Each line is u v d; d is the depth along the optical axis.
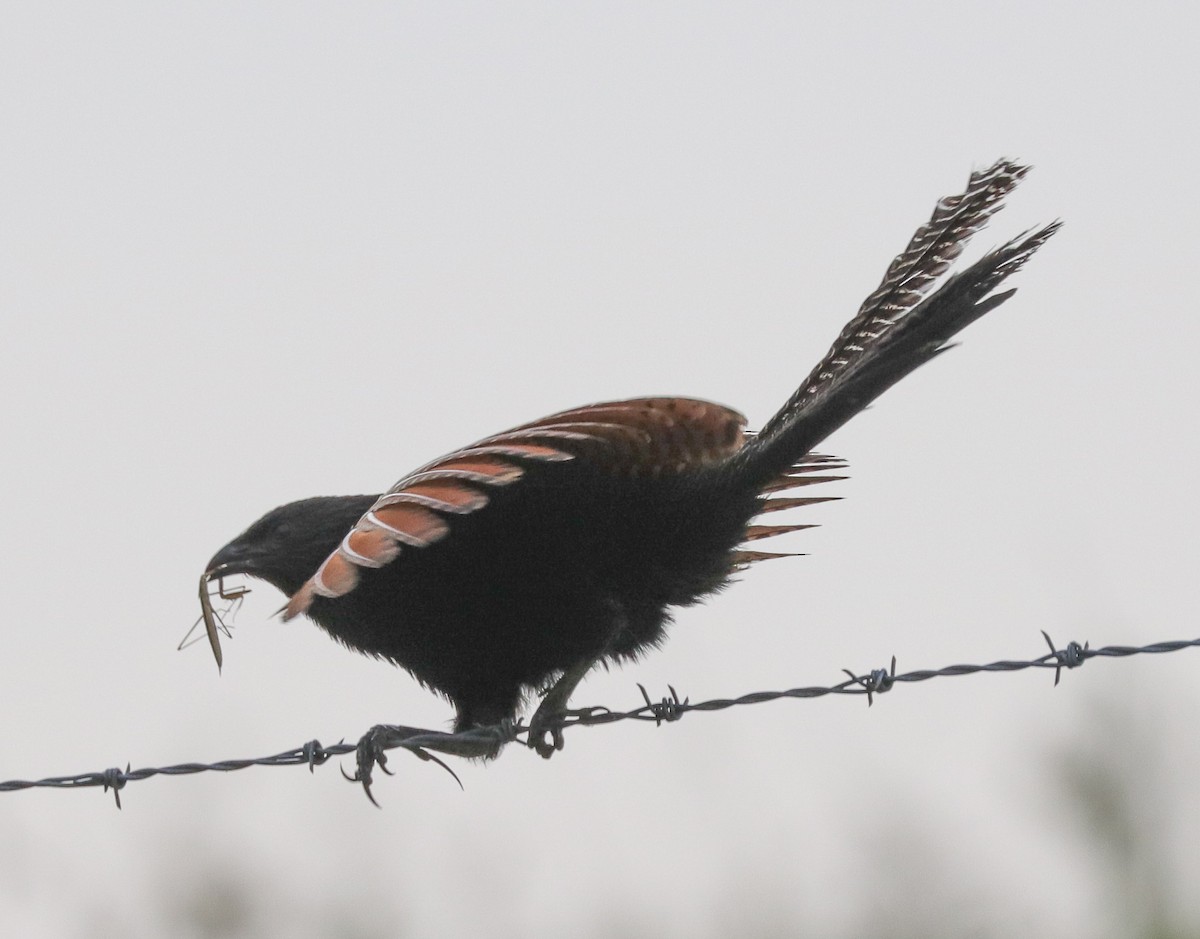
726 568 11.66
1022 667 10.82
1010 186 11.52
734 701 11.10
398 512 10.08
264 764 10.93
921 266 11.50
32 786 10.79
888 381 10.93
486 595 11.26
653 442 10.86
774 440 11.10
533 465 10.91
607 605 11.38
